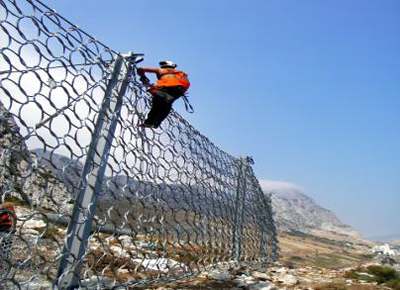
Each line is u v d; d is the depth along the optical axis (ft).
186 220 18.65
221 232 24.45
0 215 12.09
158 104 15.94
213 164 22.49
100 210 12.68
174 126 17.54
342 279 30.58
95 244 18.57
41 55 10.05
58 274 12.15
